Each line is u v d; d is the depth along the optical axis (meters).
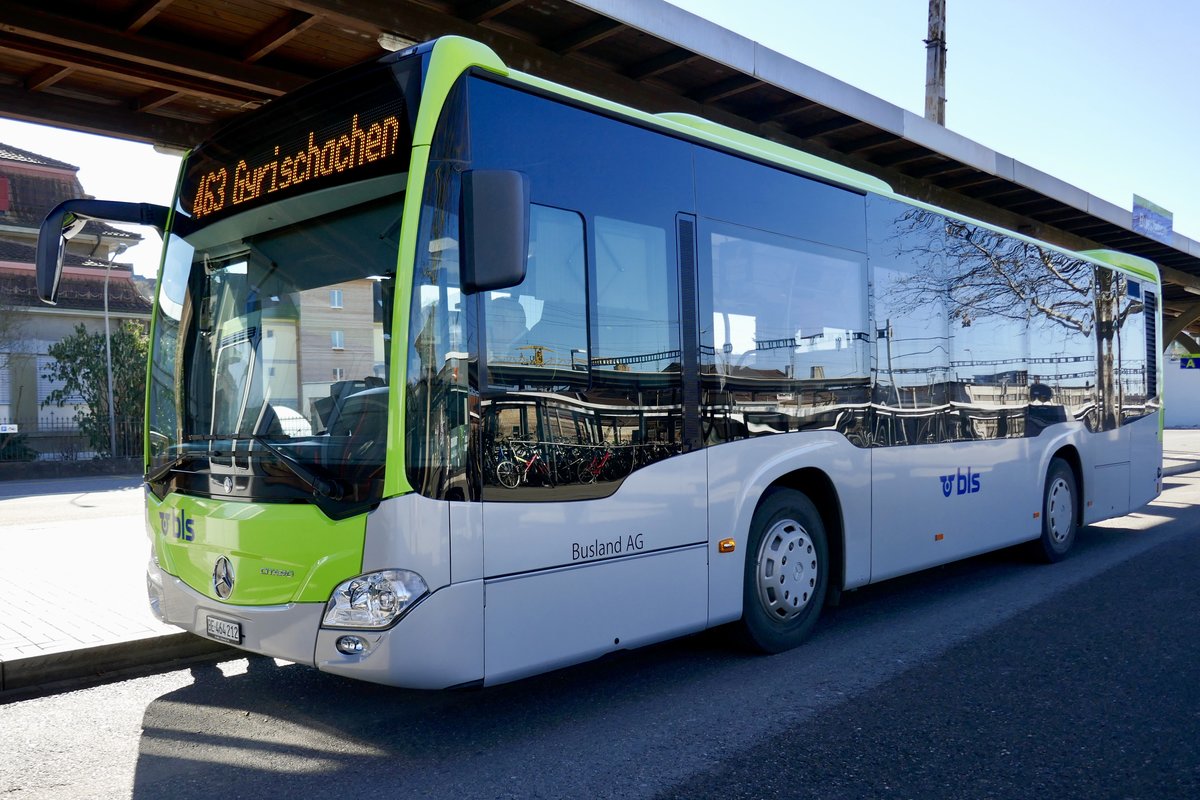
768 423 5.55
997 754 4.11
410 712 4.80
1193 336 32.69
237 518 4.22
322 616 3.89
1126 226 15.43
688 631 4.99
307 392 4.16
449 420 3.91
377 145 4.13
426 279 3.92
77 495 19.94
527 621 4.15
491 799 3.70
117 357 32.22
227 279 4.69
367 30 6.84
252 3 6.53
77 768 4.12
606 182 4.74
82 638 5.75
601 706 4.84
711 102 9.19
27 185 37.69
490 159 4.20
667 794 3.72
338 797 3.75
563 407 4.37
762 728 4.47
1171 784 3.77
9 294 32.56
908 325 6.91
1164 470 19.84
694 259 5.20
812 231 6.09
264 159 4.64
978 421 7.60
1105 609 6.91
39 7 6.44
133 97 8.06
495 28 7.48
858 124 9.80
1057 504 8.85
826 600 6.16
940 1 16.47
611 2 7.20
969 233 7.76
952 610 7.01
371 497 3.82
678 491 4.93
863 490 6.26
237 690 5.25
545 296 4.35
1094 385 9.60
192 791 3.84
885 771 3.93
